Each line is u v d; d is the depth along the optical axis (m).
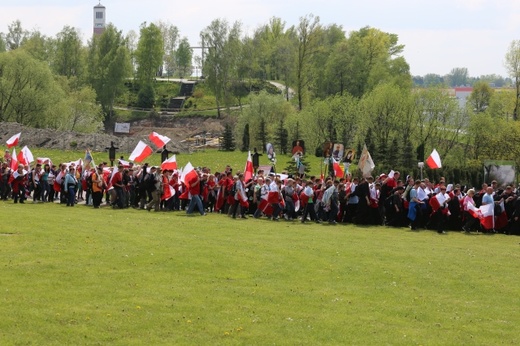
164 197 42.19
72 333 18.19
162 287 22.69
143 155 47.94
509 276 26.64
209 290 22.66
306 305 21.61
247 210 42.62
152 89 175.00
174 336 18.39
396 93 93.38
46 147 94.62
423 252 30.67
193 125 160.25
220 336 18.55
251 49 175.50
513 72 113.12
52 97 114.94
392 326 20.03
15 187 43.78
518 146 81.44
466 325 20.50
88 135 97.25
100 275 23.73
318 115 100.81
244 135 103.81
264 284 23.80
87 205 44.88
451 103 91.19
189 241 30.03
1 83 111.94
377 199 40.03
